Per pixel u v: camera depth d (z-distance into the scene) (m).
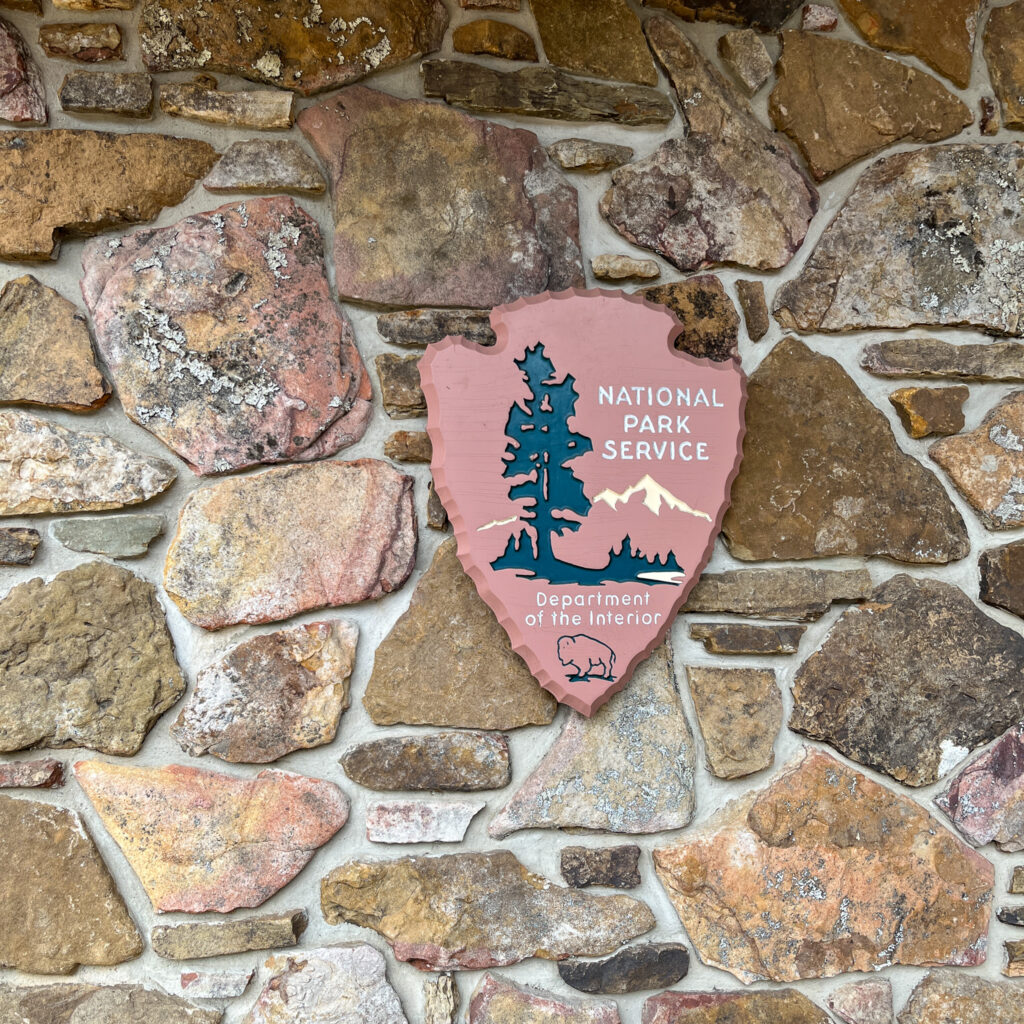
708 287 1.41
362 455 1.32
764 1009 1.34
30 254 1.26
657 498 1.29
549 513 1.27
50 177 1.26
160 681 1.26
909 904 1.39
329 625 1.29
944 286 1.45
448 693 1.30
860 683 1.41
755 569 1.38
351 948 1.27
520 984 1.30
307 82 1.32
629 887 1.33
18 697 1.23
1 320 1.26
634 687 1.34
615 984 1.32
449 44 1.37
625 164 1.40
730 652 1.37
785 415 1.41
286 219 1.32
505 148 1.37
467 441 1.26
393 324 1.33
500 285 1.35
